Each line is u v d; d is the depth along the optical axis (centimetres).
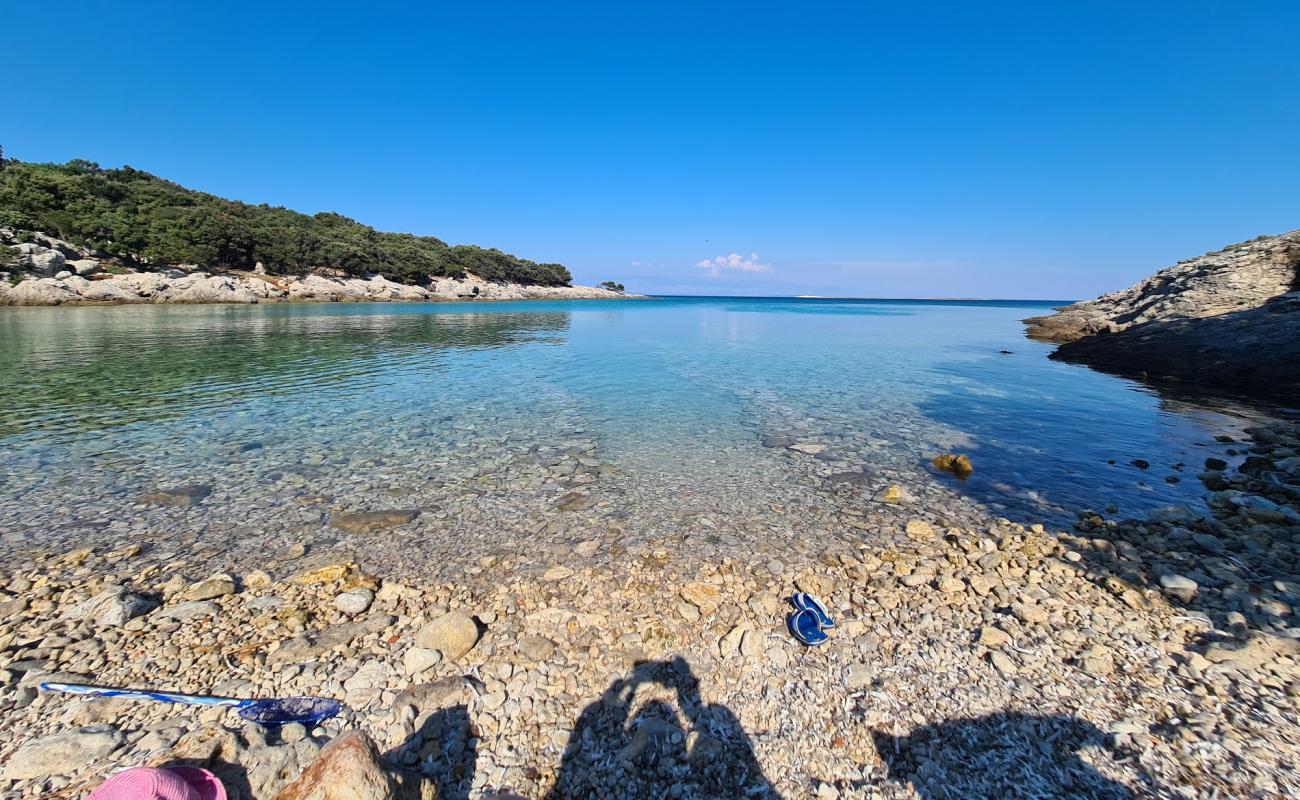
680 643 491
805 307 11462
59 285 5278
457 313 6022
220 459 1007
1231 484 905
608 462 1020
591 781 355
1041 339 3525
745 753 376
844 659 470
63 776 345
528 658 468
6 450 1038
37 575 604
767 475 959
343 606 541
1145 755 368
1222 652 459
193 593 562
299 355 2367
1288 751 366
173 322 3788
